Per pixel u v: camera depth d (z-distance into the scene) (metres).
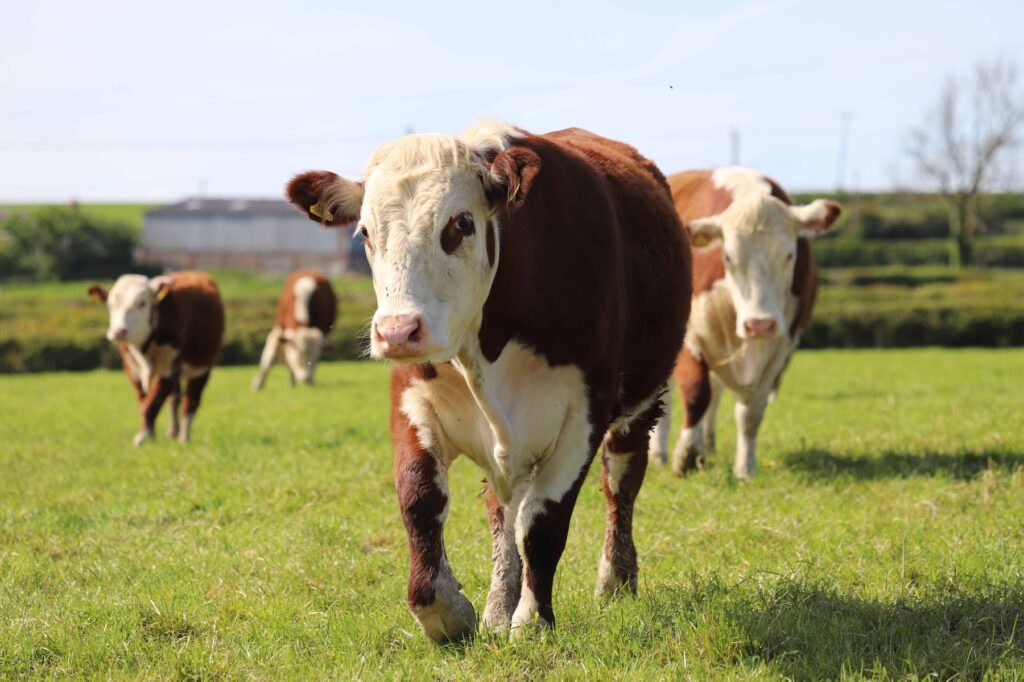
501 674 4.36
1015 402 13.59
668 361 6.00
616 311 5.05
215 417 15.81
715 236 9.19
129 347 13.21
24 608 5.52
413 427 4.72
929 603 5.04
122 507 8.22
